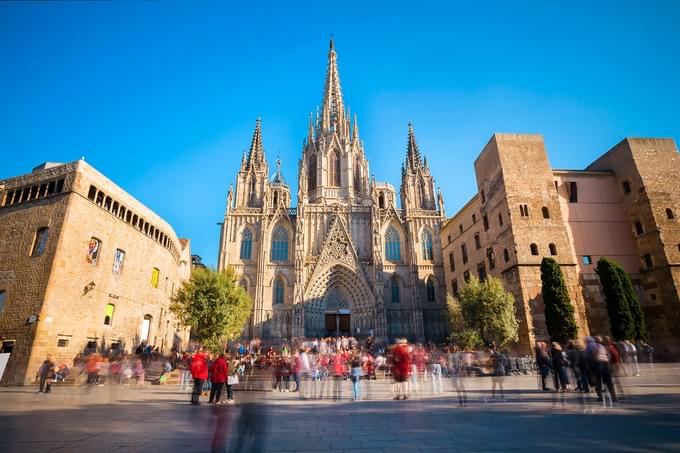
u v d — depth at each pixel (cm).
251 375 3731
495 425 1175
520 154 4166
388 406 1655
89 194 3350
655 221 3891
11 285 3002
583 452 849
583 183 4250
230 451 829
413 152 8000
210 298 3744
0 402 1873
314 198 7456
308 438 1052
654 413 1304
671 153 4166
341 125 8231
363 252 6788
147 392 2381
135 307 3950
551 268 3456
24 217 3247
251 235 6719
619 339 3366
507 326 3353
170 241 4872
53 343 2877
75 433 1130
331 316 6350
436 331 6334
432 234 6931
